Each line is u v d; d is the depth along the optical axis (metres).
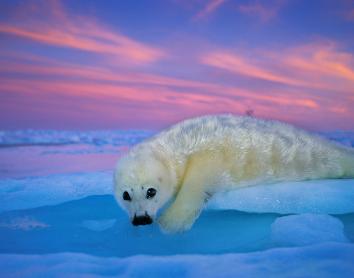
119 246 3.38
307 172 4.31
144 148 3.97
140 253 3.19
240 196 4.00
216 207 4.02
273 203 3.94
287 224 3.42
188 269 2.35
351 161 4.43
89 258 2.60
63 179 5.75
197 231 3.64
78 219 4.25
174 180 3.94
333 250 2.51
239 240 3.41
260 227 3.71
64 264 2.50
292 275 2.16
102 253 3.20
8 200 4.91
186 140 4.07
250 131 4.17
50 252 3.23
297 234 3.23
